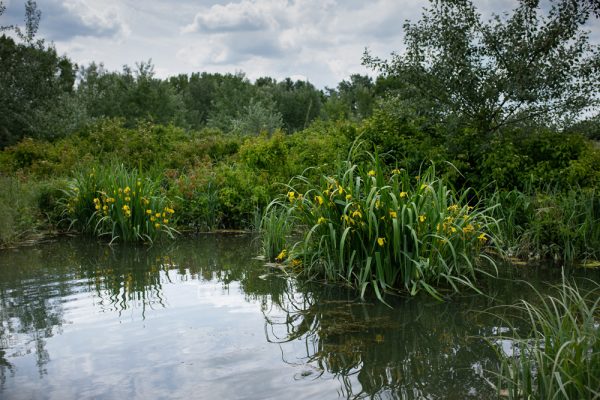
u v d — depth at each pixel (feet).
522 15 32.65
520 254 26.53
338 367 13.01
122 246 30.53
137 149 51.31
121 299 19.25
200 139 54.24
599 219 26.03
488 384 12.01
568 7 30.94
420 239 20.27
